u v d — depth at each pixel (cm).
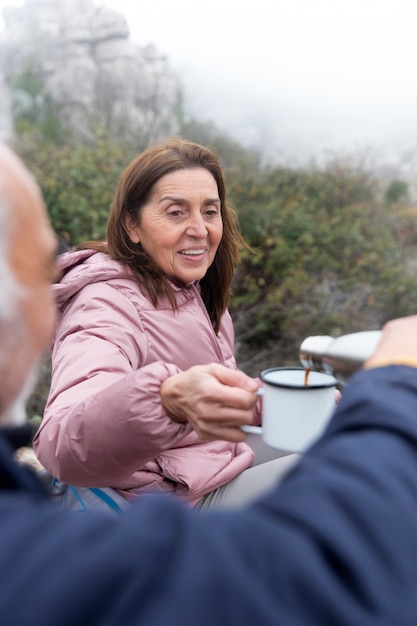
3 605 51
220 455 180
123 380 138
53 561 53
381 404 65
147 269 186
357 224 583
